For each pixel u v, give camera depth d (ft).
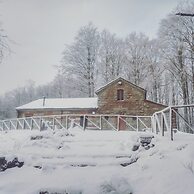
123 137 37.60
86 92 134.10
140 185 23.61
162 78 130.00
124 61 140.87
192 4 107.45
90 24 143.74
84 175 25.93
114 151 31.55
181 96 116.98
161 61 121.39
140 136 32.37
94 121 91.61
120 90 95.09
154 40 135.44
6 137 47.85
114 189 22.84
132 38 143.13
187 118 99.14
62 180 24.88
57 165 28.81
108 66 140.97
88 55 138.41
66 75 136.98
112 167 28.14
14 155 30.17
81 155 30.99
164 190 21.75
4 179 26.68
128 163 28.73
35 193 23.02
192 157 24.44
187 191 20.88
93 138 37.73
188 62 105.40
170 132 30.60
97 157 30.60
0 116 178.09
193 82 104.78
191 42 103.30
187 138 31.32
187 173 22.99
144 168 25.91
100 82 138.41
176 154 26.30
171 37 110.11
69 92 146.20
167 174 23.67
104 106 93.91
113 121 91.30
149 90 131.44
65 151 32.48
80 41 139.74
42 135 37.09
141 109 92.94
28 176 26.81
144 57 137.08
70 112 94.58
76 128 57.47
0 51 33.76
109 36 146.92
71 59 136.98
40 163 29.07
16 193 23.52
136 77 134.51
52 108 95.50
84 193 22.72
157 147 28.96
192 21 103.60
